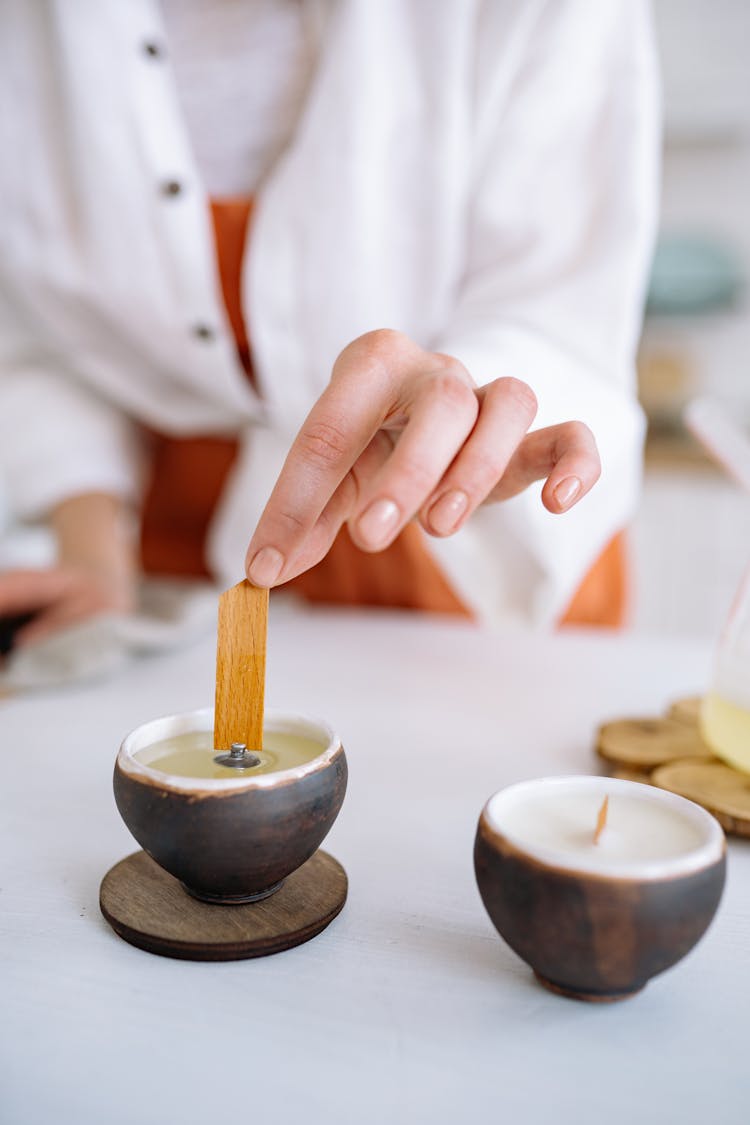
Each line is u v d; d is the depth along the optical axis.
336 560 0.90
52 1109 0.37
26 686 0.66
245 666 0.45
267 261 0.76
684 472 2.04
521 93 0.73
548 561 0.73
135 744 0.45
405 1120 0.37
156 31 0.75
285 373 0.79
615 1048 0.39
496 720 0.63
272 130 0.78
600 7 0.72
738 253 2.34
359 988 0.41
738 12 1.87
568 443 0.48
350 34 0.71
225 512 0.90
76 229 0.81
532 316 0.72
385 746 0.59
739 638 0.54
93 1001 0.41
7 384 0.90
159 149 0.76
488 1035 0.39
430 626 0.83
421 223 0.76
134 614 0.79
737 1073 0.38
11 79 0.78
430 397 0.45
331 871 0.47
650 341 2.41
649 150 0.72
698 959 0.43
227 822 0.41
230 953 0.42
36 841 0.50
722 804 0.51
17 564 1.05
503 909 0.40
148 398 0.89
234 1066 0.38
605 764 0.57
